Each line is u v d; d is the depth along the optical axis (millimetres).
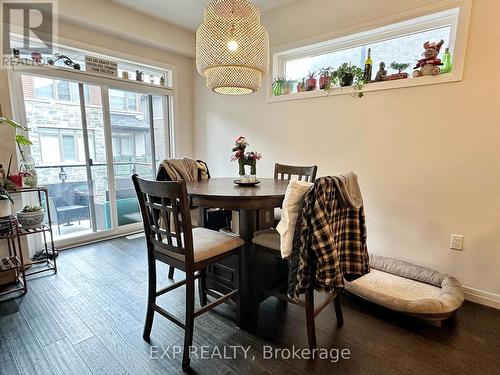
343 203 1412
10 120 2275
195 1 2902
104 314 1862
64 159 3057
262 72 2051
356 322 1799
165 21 3363
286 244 1428
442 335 1672
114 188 3443
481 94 1918
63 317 1825
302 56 3037
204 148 4051
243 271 1724
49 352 1517
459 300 1761
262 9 3020
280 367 1427
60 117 2980
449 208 2133
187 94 4016
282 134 3121
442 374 1381
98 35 3027
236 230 2553
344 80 2570
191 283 1422
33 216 2334
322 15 2666
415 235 2316
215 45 1878
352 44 2656
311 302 1467
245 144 2186
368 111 2463
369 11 2381
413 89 2203
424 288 2039
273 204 1687
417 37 2330
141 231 3668
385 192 2439
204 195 1676
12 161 2473
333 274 1322
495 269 1980
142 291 2160
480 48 1890
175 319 1496
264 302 2043
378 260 2373
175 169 2457
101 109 3262
